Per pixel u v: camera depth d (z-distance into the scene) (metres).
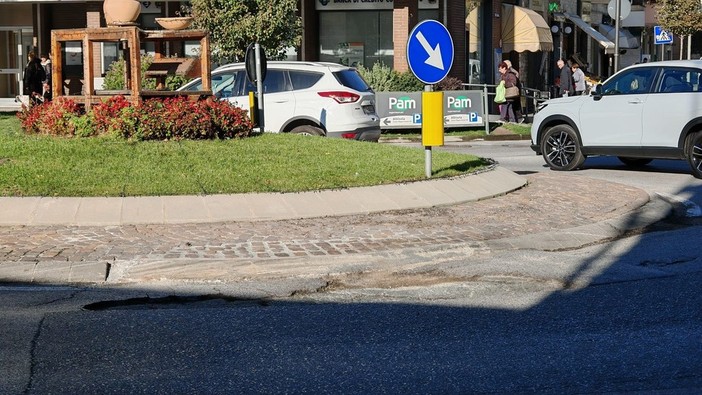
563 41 45.97
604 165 18.98
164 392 5.67
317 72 19.08
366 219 11.85
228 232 10.91
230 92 19.25
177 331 7.07
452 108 28.77
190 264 9.24
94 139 14.96
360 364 6.22
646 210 12.97
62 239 10.40
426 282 8.78
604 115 17.25
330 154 15.21
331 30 34.44
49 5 35.88
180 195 12.17
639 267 9.40
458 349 6.56
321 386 5.78
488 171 14.92
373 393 5.64
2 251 9.75
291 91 18.95
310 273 9.00
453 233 11.05
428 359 6.33
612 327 7.11
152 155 14.12
